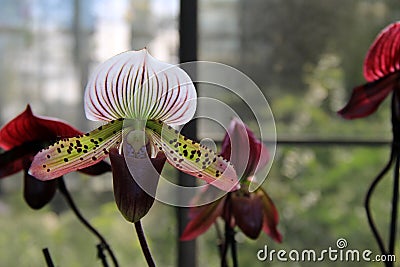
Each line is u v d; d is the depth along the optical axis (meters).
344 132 0.91
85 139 0.45
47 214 0.98
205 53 0.90
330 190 0.98
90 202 0.98
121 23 0.98
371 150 0.99
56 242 0.97
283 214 0.96
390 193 0.98
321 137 0.88
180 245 0.67
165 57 0.96
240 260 0.88
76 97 1.00
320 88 0.92
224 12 0.90
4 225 0.98
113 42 0.98
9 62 0.99
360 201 0.98
